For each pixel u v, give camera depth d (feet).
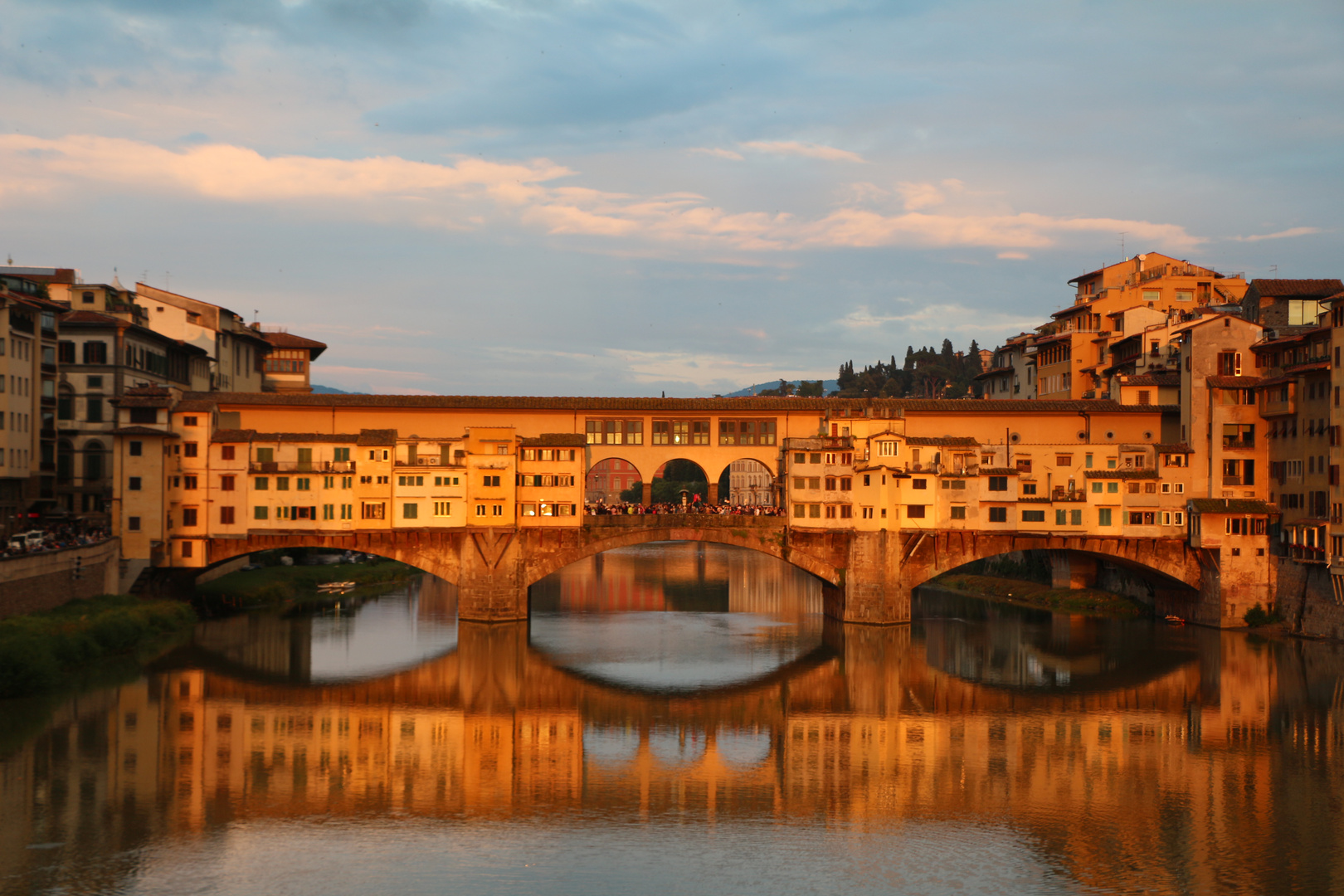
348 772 214.69
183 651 307.78
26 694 255.50
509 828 188.34
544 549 360.07
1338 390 313.73
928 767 221.25
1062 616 389.80
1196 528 350.84
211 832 183.21
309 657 309.42
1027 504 356.38
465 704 265.54
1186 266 492.95
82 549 305.73
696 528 362.12
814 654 325.42
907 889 166.71
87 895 159.74
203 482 338.75
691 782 212.23
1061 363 491.31
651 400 378.12
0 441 323.57
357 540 350.43
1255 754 227.61
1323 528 322.55
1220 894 164.86
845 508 360.07
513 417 372.17
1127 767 219.61
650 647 335.67
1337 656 311.68
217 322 464.24
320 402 362.33
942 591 466.70
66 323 373.40
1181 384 378.32
